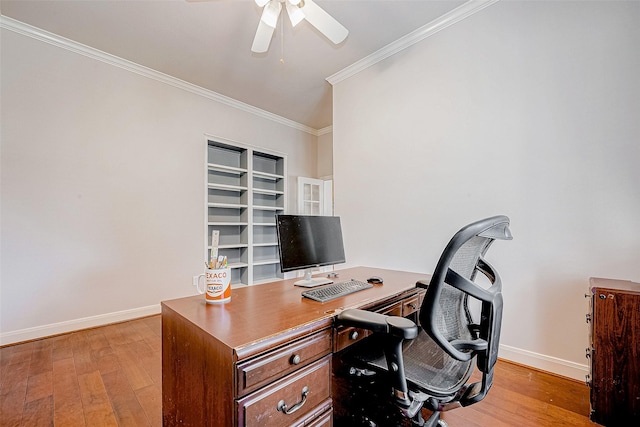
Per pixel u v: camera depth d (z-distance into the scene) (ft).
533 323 6.52
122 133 10.00
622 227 5.57
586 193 5.94
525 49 6.70
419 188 8.61
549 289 6.33
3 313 7.84
